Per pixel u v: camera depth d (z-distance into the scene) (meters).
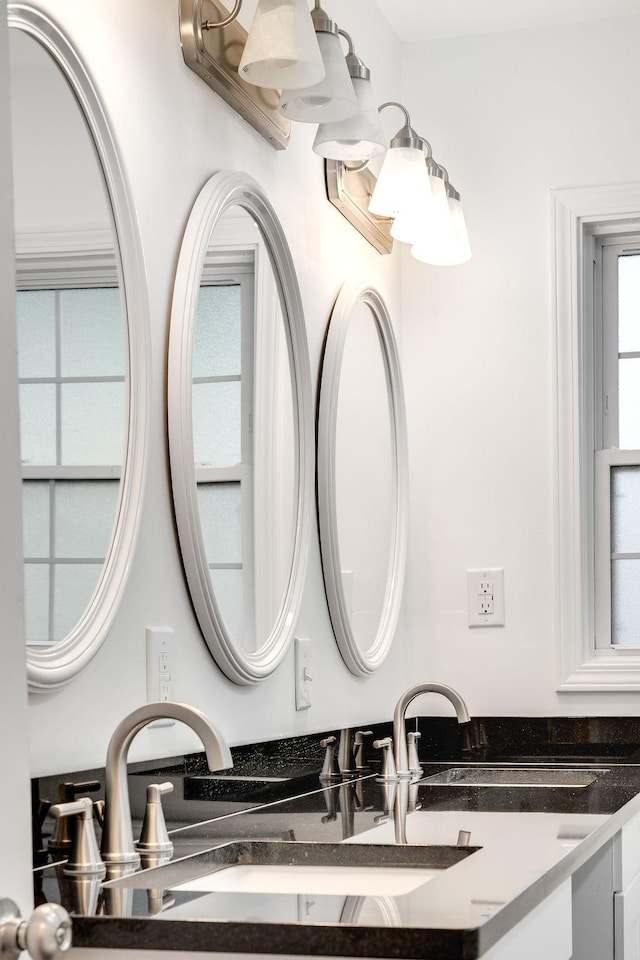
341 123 2.09
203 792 1.75
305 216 2.39
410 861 1.50
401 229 2.58
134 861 1.36
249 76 1.79
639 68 3.05
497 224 3.12
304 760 2.20
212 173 1.91
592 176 3.06
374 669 2.66
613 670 2.93
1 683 0.89
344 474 2.54
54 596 1.39
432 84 3.18
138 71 1.68
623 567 3.10
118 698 1.54
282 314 2.18
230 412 1.92
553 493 3.01
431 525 3.09
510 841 1.53
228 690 1.89
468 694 3.03
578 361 3.03
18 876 0.90
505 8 3.02
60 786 1.38
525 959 1.29
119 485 1.55
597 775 2.42
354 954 1.01
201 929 1.05
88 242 1.50
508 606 3.02
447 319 3.13
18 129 1.37
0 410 0.90
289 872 1.52
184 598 1.75
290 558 2.18
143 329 1.60
